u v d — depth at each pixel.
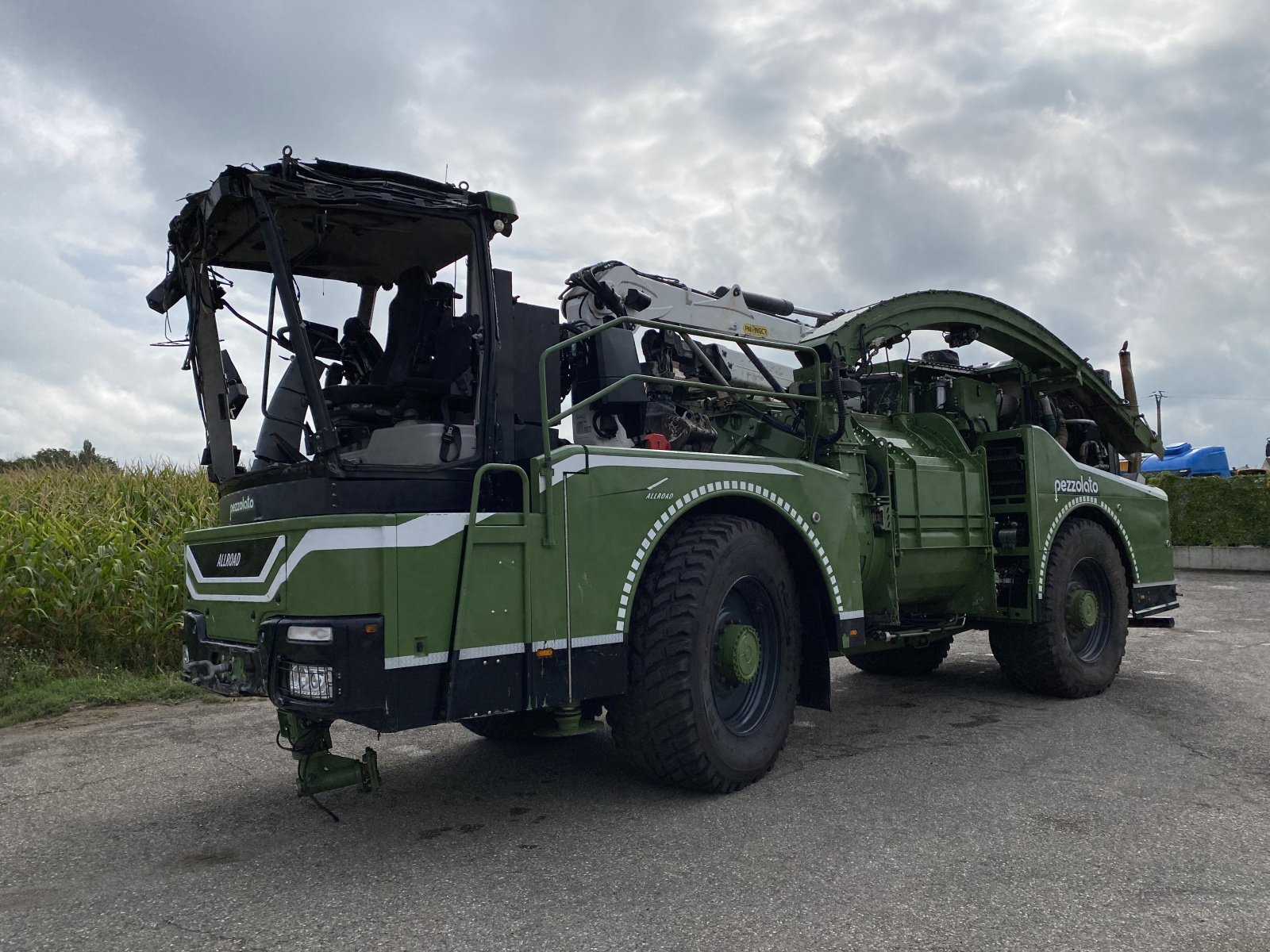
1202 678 7.41
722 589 4.26
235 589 3.83
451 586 3.55
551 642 3.79
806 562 4.99
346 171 3.79
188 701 6.94
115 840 3.85
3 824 4.10
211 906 3.12
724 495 4.50
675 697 4.07
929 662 7.74
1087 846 3.59
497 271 4.00
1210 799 4.21
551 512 3.82
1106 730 5.64
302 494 3.62
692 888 3.20
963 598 6.57
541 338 4.17
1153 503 7.84
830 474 5.07
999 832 3.76
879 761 4.96
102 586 7.76
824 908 3.02
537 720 4.65
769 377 5.70
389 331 4.41
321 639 3.30
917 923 2.89
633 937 2.81
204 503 9.33
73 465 11.08
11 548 7.74
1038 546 6.38
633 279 5.57
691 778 4.17
